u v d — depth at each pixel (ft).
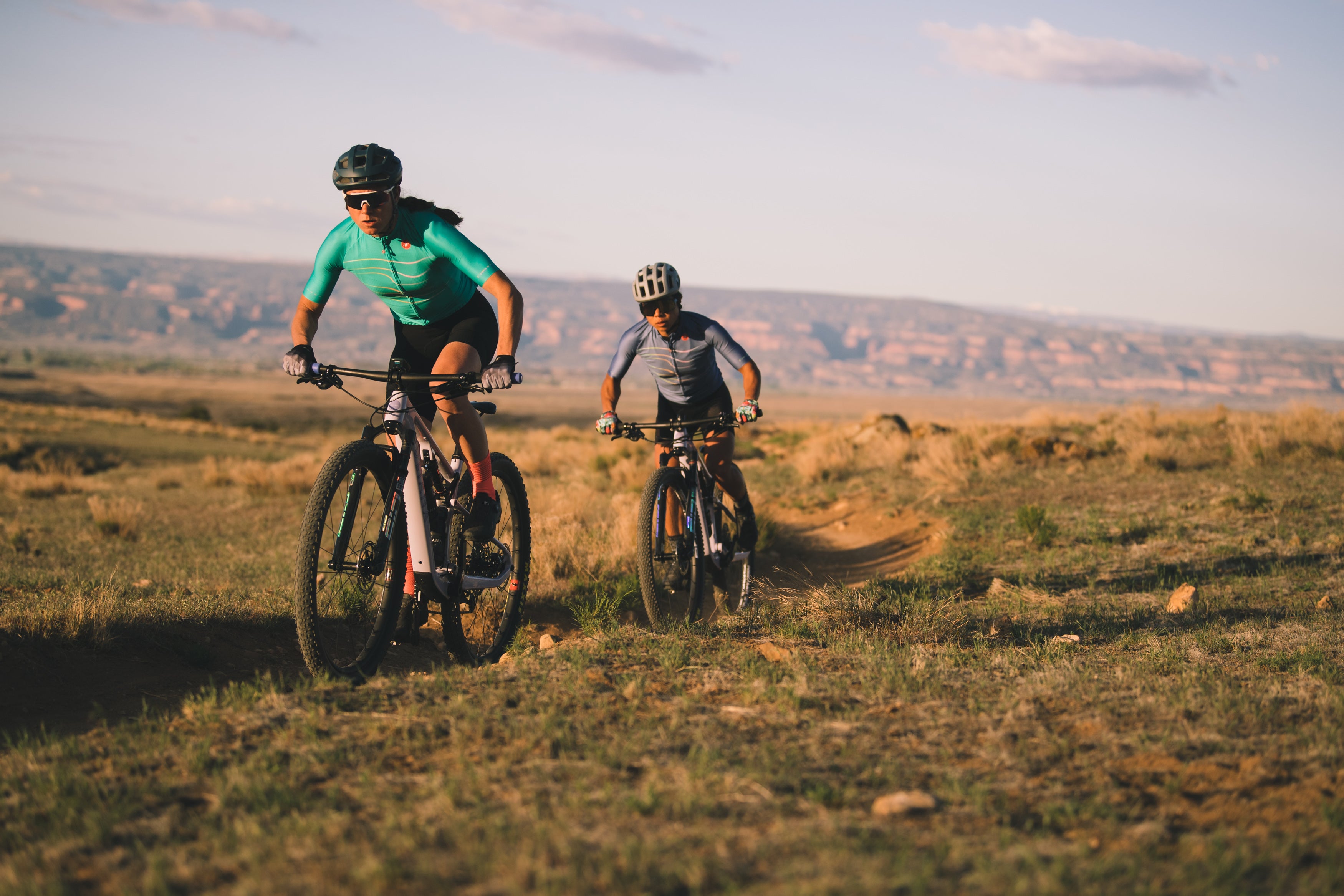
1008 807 8.70
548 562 26.30
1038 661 14.71
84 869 7.72
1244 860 7.39
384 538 14.28
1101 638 16.90
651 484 19.66
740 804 8.68
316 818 8.36
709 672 13.76
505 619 18.16
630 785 9.20
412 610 15.46
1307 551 25.26
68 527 45.93
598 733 10.85
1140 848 7.82
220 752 10.39
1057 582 23.53
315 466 66.18
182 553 35.45
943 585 23.59
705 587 24.84
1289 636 16.38
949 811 8.62
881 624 17.84
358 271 14.53
